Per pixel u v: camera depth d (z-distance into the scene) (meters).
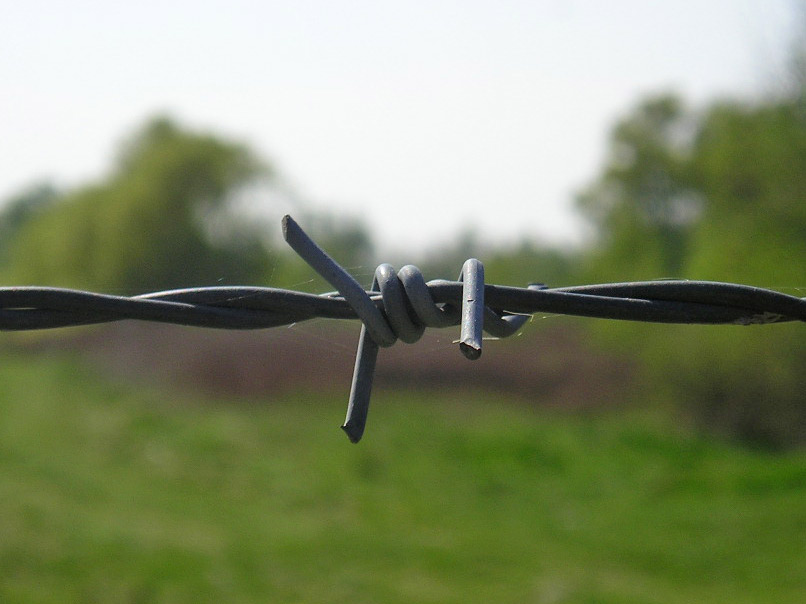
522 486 9.91
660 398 13.80
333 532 7.46
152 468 10.12
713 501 9.23
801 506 8.60
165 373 15.67
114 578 5.77
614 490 9.85
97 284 19.77
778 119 11.58
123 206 19.20
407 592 5.82
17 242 22.41
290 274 6.86
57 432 11.97
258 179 18.78
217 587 5.69
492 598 5.77
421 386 15.27
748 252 11.71
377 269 1.03
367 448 11.42
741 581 6.47
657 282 1.17
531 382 14.99
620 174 17.52
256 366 15.90
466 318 0.95
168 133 20.14
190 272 18.92
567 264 16.80
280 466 10.37
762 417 12.83
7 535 6.50
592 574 6.54
